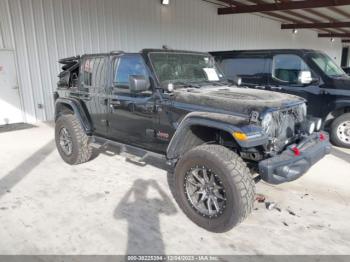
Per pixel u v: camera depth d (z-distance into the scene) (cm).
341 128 588
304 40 2334
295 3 1209
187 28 1264
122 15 1002
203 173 296
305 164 302
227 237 291
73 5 870
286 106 317
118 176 436
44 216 327
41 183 414
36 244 279
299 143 320
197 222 306
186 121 310
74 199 366
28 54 800
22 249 272
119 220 320
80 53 907
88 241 283
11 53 769
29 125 797
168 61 384
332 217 330
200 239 288
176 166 317
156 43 1142
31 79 817
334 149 582
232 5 1379
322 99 588
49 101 861
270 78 649
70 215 329
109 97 416
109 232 298
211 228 295
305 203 360
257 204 356
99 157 519
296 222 319
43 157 525
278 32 1983
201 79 410
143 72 369
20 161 505
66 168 470
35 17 798
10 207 346
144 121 373
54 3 828
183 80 387
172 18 1188
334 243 283
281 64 637
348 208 350
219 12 1404
